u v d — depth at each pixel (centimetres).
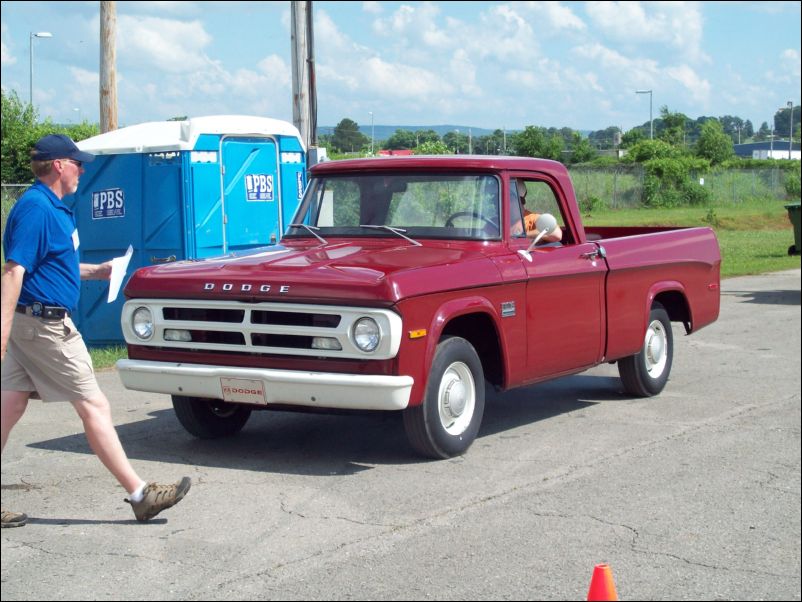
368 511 612
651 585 508
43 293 550
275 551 541
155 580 498
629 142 8412
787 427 857
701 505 638
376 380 647
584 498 648
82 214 1266
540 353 794
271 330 673
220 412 795
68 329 557
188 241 1222
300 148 1376
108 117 1557
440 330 687
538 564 530
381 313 648
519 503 634
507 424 865
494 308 740
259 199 1313
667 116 8450
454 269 705
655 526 596
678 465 732
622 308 898
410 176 802
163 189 1226
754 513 623
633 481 689
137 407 917
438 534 573
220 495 641
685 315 1023
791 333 1435
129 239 1246
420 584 498
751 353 1263
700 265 1022
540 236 776
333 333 656
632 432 836
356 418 886
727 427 857
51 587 488
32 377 564
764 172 5941
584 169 5297
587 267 840
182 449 761
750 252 2969
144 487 577
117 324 1266
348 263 697
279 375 665
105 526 578
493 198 784
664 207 5191
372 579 504
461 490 659
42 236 541
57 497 633
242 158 1289
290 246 795
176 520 590
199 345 702
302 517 599
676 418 893
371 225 796
